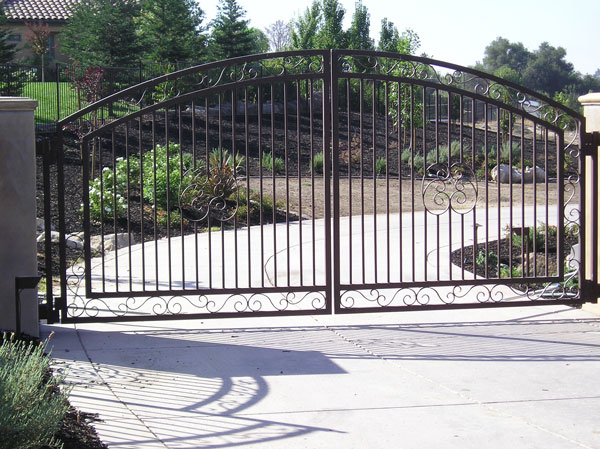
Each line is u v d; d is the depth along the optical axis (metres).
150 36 26.75
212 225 12.12
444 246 9.89
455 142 20.03
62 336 5.95
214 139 18.20
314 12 32.97
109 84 19.11
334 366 5.23
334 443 3.86
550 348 5.70
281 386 4.79
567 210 13.60
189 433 3.98
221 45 27.69
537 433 4.02
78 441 3.76
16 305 5.57
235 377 4.97
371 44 32.94
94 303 7.19
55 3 35.72
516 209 13.80
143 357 5.41
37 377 3.62
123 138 17.09
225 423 4.14
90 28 25.97
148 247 10.17
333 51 6.18
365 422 4.17
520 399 4.57
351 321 6.53
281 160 17.95
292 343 5.81
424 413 4.32
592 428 4.09
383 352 5.57
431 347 5.72
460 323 6.47
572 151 6.76
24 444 3.22
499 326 6.38
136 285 7.90
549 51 72.31
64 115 19.81
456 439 3.93
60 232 6.03
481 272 8.59
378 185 16.69
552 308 7.03
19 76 20.88
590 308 6.85
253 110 21.27
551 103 6.52
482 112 26.03
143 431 4.00
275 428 4.07
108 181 12.66
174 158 13.38
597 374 5.06
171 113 19.70
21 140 5.71
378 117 22.50
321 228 11.58
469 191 16.30
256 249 9.84
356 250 9.72
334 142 6.23
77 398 4.51
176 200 12.71
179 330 6.19
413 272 6.38
